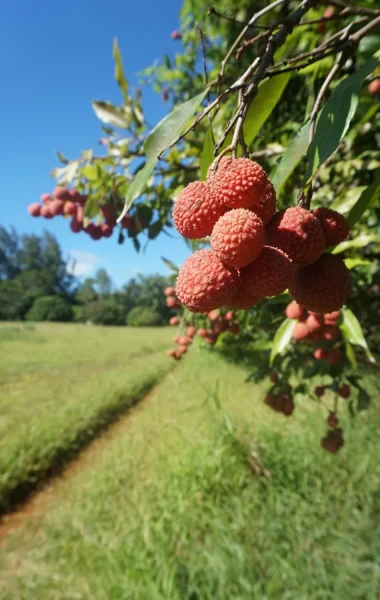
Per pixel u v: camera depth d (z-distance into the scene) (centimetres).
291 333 210
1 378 1389
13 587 393
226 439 521
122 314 4816
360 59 171
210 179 85
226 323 300
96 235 252
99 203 238
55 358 1841
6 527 537
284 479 439
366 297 272
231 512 409
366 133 241
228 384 1036
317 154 92
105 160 241
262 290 79
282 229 83
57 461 722
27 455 669
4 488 594
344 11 104
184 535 388
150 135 109
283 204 257
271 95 117
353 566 327
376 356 337
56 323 4800
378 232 252
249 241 74
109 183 232
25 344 2388
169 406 988
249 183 79
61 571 402
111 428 927
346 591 308
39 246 6981
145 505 472
